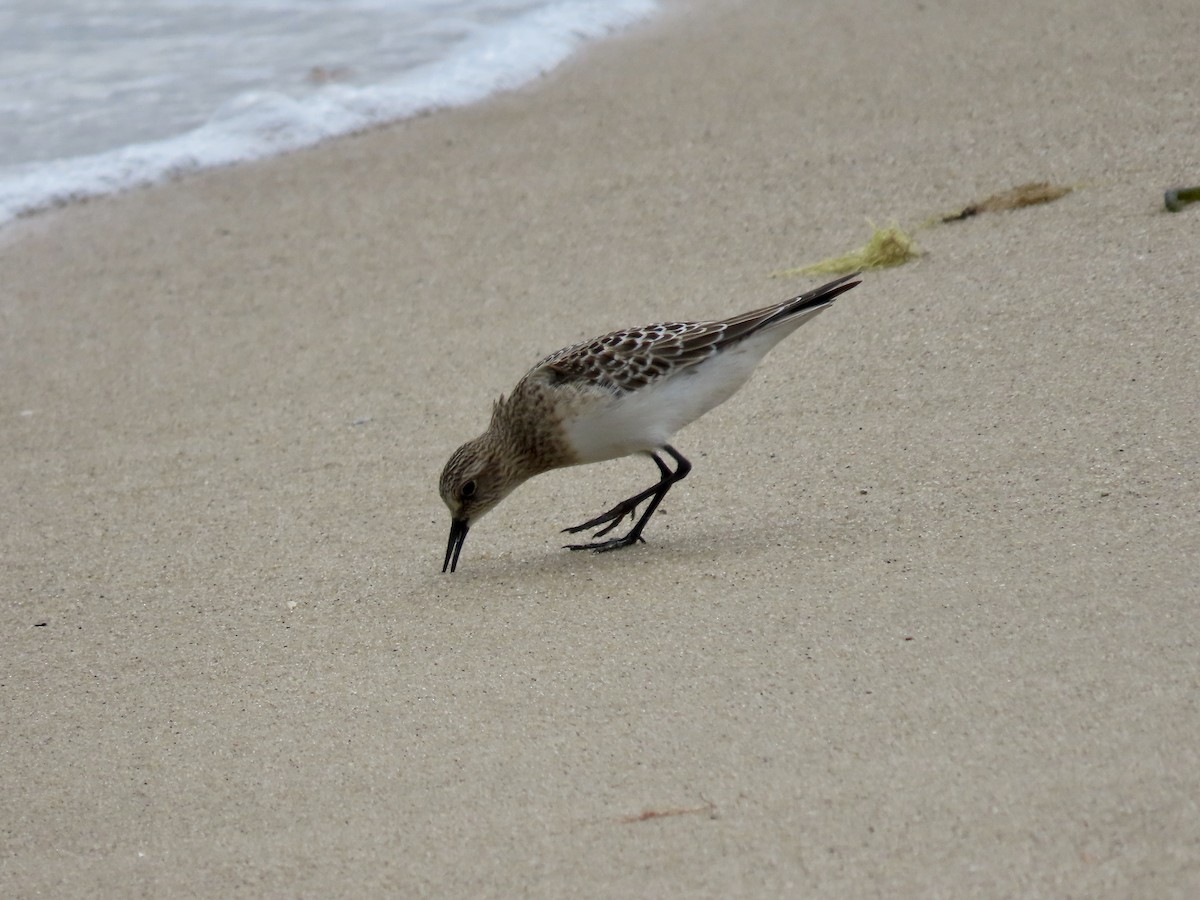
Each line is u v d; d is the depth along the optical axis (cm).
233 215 1791
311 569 1088
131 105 2064
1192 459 1012
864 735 752
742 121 1845
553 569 1035
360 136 1967
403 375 1412
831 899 636
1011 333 1259
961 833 664
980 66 1877
